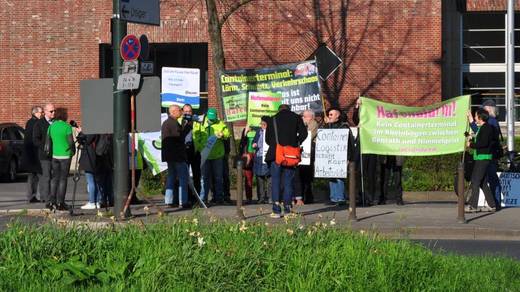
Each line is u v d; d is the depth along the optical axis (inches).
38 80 1240.2
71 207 621.3
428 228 551.8
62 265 298.8
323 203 727.7
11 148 1064.2
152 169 713.6
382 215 617.0
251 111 732.7
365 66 1193.4
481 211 639.1
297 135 582.2
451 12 1252.5
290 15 1197.7
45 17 1236.5
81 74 1234.0
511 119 858.1
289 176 581.0
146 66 589.6
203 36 1207.6
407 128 666.8
